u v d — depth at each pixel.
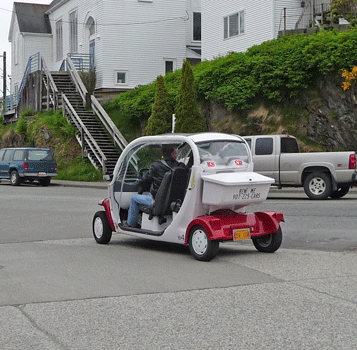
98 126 35.53
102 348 5.07
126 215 11.01
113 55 40.03
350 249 10.02
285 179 19.33
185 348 5.05
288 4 30.72
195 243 9.12
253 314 6.06
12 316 6.04
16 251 10.12
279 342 5.19
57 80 40.50
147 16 40.69
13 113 47.50
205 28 35.75
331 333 5.43
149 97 33.81
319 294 6.88
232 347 5.07
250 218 9.48
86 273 8.14
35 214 15.99
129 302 6.57
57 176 33.56
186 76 28.75
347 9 27.66
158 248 10.37
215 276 7.89
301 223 13.08
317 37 25.28
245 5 32.50
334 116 24.28
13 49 54.59
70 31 45.78
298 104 25.78
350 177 18.39
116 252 9.95
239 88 27.34
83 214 15.91
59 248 10.43
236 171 9.62
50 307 6.38
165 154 10.09
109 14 39.84
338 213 14.48
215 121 28.98
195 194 9.22
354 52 23.62
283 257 9.33
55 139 36.50
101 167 32.25
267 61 26.45
